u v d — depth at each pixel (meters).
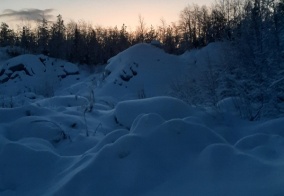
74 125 9.37
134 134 5.45
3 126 8.72
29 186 5.68
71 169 5.69
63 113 10.38
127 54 31.45
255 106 9.37
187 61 30.83
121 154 5.20
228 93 10.12
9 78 40.72
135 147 5.20
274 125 7.57
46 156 6.29
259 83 10.14
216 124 8.10
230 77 9.92
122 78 28.80
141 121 5.76
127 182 4.75
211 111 8.70
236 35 15.45
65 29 66.62
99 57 55.59
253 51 12.50
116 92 27.36
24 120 8.80
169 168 4.88
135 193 4.59
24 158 6.22
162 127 5.48
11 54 55.25
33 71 41.31
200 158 4.88
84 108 11.35
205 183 4.41
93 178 4.96
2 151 6.36
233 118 8.57
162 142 5.26
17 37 65.44
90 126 9.57
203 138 5.39
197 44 45.16
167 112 8.44
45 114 9.91
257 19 15.07
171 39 55.28
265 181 4.15
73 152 7.86
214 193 4.17
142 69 29.72
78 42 58.09
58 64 46.19
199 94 10.18
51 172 5.96
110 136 6.90
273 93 9.26
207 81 10.36
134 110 9.14
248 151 5.29
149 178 4.74
